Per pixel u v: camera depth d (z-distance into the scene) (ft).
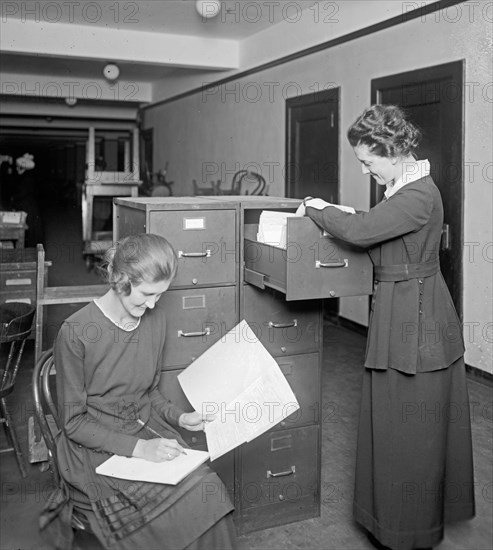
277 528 8.55
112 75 31.96
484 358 15.72
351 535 8.39
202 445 8.14
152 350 6.75
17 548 7.35
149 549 5.79
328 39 21.29
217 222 7.88
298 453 8.57
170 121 38.19
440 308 7.57
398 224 7.13
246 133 28.32
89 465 6.21
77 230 36.63
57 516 6.21
